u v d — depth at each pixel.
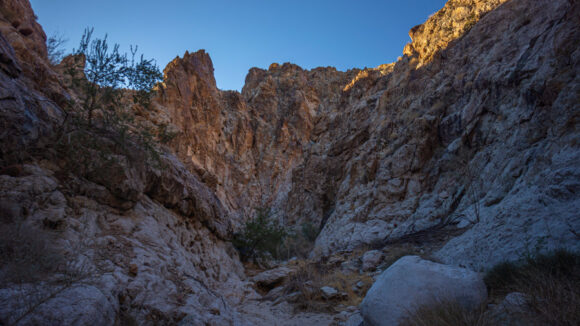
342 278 9.32
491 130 15.00
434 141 19.44
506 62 16.23
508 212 6.78
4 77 5.38
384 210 19.42
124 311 3.94
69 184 5.92
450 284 4.18
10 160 5.12
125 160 7.11
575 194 5.52
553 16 14.84
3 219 3.98
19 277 2.98
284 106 53.62
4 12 7.89
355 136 31.45
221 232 13.54
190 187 11.16
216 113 40.28
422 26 28.34
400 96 26.22
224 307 5.99
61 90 7.64
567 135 8.19
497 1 21.94
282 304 7.94
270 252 19.33
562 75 11.20
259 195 40.47
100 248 5.02
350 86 42.34
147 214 7.92
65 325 2.68
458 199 14.98
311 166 36.12
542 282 3.47
